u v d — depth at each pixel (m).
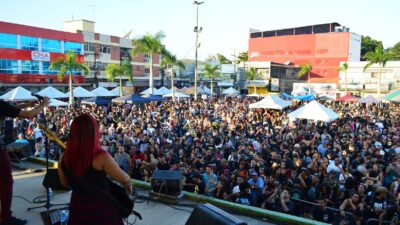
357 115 23.91
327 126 18.28
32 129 14.34
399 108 35.06
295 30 72.31
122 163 8.91
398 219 6.41
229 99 42.66
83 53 45.78
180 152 11.17
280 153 11.41
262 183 8.13
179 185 5.42
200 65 66.44
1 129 3.90
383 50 46.62
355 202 7.13
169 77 61.69
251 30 77.12
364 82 56.19
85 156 2.11
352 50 65.81
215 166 9.50
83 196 2.17
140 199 5.48
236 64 67.50
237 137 14.84
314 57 67.25
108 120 20.78
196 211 3.18
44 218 4.39
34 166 7.32
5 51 36.09
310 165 9.70
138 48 36.06
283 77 63.06
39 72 39.72
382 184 8.93
